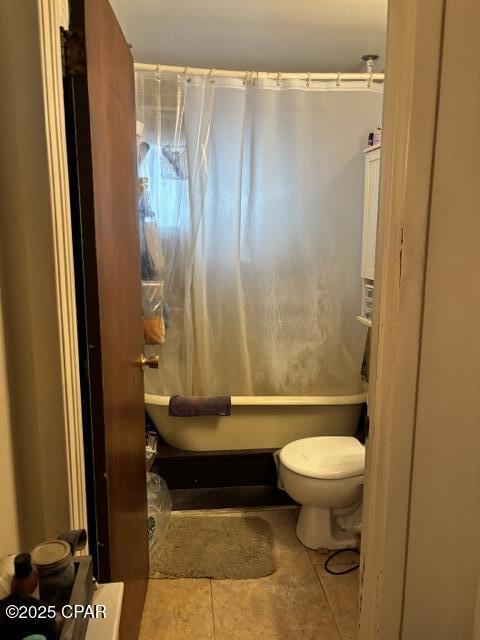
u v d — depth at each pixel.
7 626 0.70
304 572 2.03
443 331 1.04
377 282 1.11
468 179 0.98
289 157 2.54
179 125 2.42
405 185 0.99
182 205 2.49
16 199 0.99
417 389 1.06
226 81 2.43
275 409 2.64
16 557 0.80
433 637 1.17
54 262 1.02
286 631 1.73
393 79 0.99
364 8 2.22
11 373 1.03
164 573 2.00
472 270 1.01
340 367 2.70
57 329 1.04
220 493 2.61
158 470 2.61
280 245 2.61
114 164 1.37
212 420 2.62
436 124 0.96
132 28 2.46
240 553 2.13
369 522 1.18
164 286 2.53
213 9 2.24
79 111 1.09
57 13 1.02
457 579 1.14
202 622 1.76
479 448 1.08
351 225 2.60
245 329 2.65
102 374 1.20
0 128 0.97
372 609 1.19
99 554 1.26
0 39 0.94
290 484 2.13
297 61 2.93
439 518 1.12
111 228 1.32
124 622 1.41
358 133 2.53
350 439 2.38
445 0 0.92
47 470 1.09
